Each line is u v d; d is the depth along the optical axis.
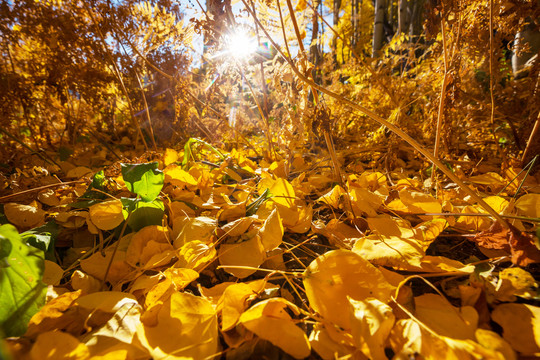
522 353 0.21
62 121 1.11
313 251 0.41
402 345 0.21
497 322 0.23
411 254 0.29
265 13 0.67
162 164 0.72
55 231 0.39
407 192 0.45
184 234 0.36
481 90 0.93
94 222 0.37
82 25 0.87
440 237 0.43
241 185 0.59
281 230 0.35
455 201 0.51
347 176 0.63
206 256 0.33
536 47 0.78
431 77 0.87
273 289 0.29
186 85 1.00
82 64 0.93
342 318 0.24
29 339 0.23
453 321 0.23
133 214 0.40
